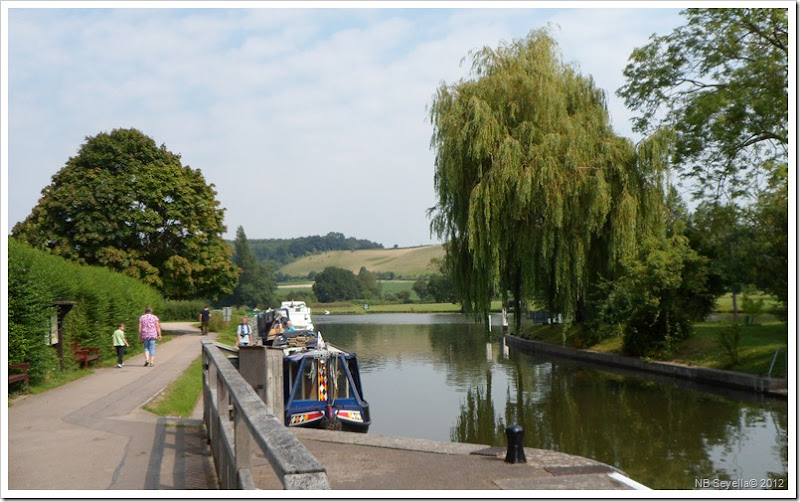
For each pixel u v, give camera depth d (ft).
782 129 91.45
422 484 27.63
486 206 96.63
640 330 102.22
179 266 146.20
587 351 115.24
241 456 18.02
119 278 102.53
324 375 58.23
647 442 55.42
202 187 156.35
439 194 105.19
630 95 105.91
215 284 158.71
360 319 343.87
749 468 46.19
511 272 106.83
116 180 139.95
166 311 240.53
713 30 94.79
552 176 94.94
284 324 123.75
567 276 99.60
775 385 72.54
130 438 35.42
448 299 444.55
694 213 106.52
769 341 88.79
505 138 97.19
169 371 71.87
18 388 52.34
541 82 99.50
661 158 98.32
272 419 14.30
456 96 103.81
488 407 73.82
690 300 100.68
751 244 91.97
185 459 30.40
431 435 60.23
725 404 69.92
